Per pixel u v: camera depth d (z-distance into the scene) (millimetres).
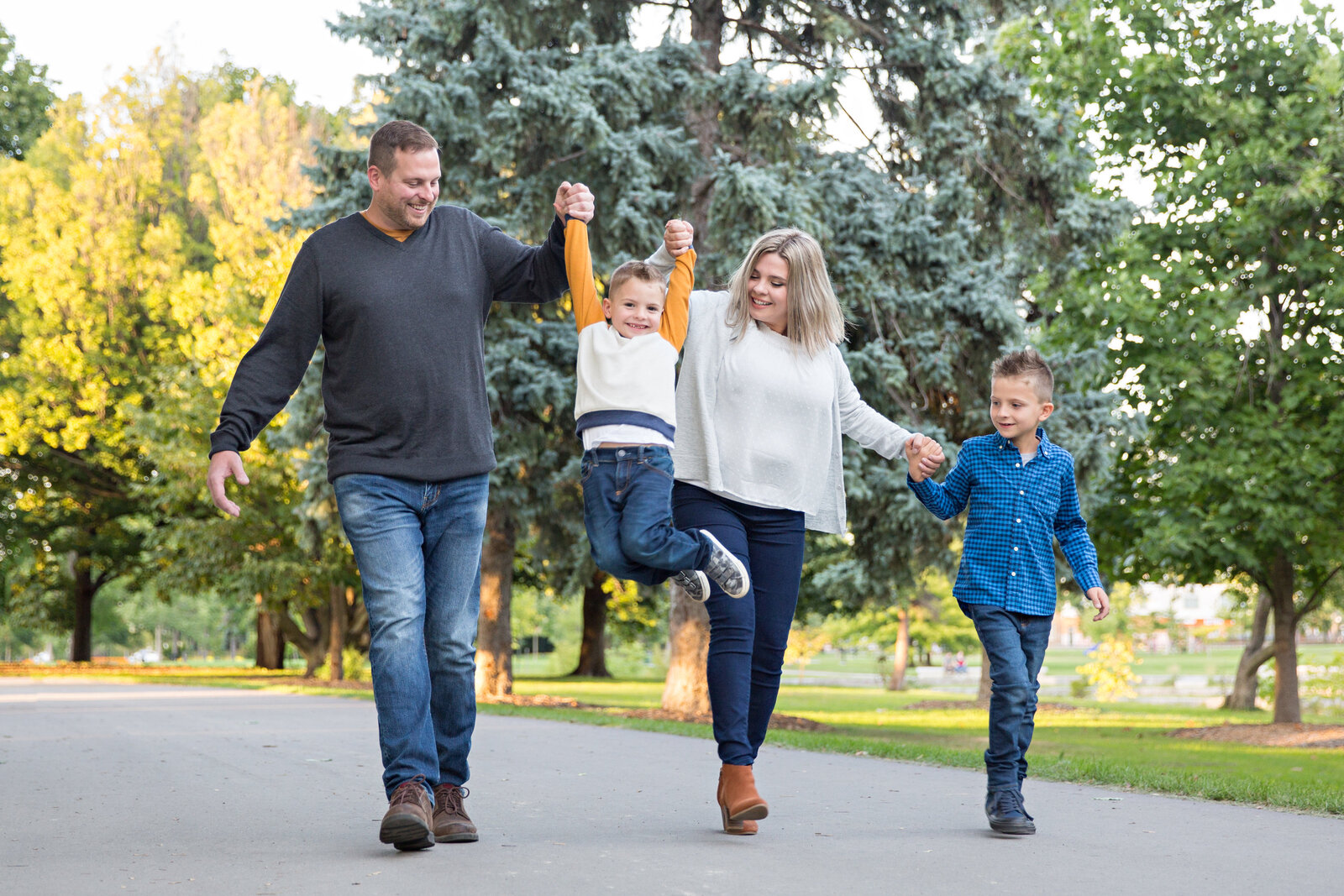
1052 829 5523
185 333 43094
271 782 7184
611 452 5012
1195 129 23375
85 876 4145
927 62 18812
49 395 43250
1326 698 33281
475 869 4230
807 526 5727
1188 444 22531
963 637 55656
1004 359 5898
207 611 123062
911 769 8453
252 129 37719
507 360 18375
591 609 61219
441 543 5027
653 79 18000
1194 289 22312
